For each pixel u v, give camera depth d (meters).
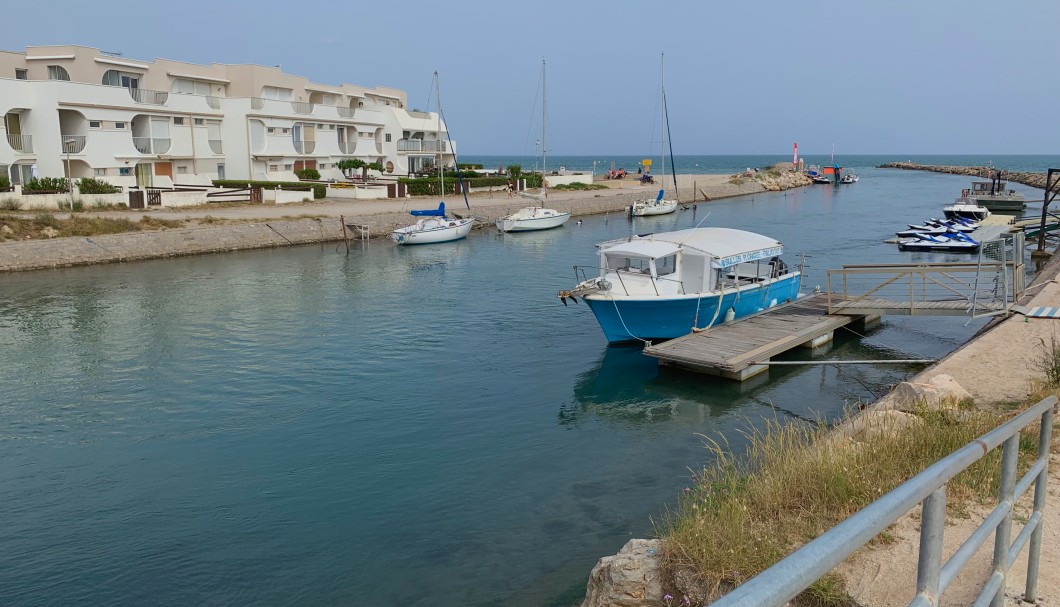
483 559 10.96
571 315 27.52
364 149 73.31
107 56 52.50
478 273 36.94
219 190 53.56
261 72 63.72
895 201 82.69
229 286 33.00
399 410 17.78
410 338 24.31
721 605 1.79
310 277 35.53
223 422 17.02
